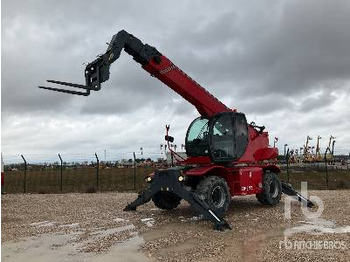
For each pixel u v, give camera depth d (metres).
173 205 11.41
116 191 19.08
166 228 8.77
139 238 7.82
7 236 8.11
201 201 9.01
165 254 6.63
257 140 11.79
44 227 9.06
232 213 10.62
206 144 10.46
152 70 10.48
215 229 8.48
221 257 6.38
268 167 12.27
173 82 10.66
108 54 9.48
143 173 27.56
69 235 8.16
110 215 10.63
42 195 16.44
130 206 11.24
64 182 24.19
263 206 11.90
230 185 10.68
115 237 7.91
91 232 8.45
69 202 13.73
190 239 7.70
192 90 10.91
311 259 6.07
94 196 15.80
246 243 7.28
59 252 6.84
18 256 6.61
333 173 26.53
